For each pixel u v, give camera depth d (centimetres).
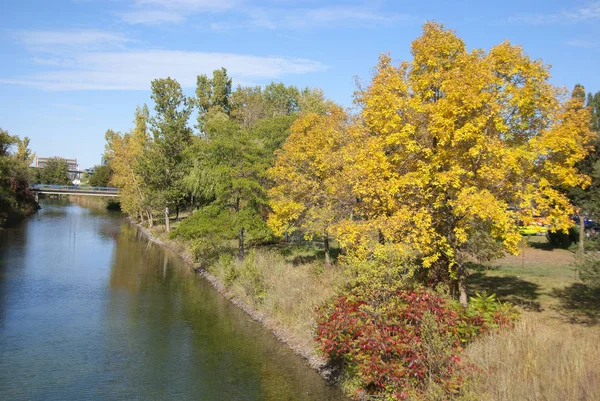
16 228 5009
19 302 2131
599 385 758
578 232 2731
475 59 1302
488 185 1291
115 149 5928
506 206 1199
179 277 2756
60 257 3362
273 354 1484
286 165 2139
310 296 1702
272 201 2152
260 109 5762
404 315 1029
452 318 1016
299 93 6794
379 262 1156
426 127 1359
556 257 2516
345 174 1648
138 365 1419
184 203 5131
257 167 2545
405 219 1241
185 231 2630
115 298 2233
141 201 5094
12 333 1708
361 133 1661
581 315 1388
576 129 1185
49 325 1809
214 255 2942
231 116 6062
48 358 1473
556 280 1889
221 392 1228
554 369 842
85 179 13450
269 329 1727
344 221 1555
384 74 1396
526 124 1286
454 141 1189
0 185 5694
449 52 1325
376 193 1368
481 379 866
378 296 1114
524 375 825
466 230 1337
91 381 1305
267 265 2234
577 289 1705
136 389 1254
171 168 4772
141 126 5688
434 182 1246
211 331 1734
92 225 5828
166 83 4738
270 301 1862
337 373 1263
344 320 1086
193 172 3612
